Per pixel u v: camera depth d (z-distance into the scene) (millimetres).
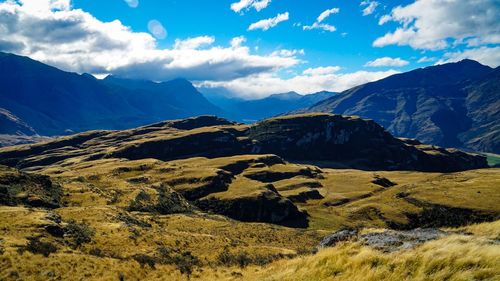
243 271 48969
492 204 186875
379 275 17969
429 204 199750
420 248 19969
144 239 63188
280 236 121000
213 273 48906
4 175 97750
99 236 59406
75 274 38875
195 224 113250
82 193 113438
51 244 45750
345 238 26703
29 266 37125
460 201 197750
